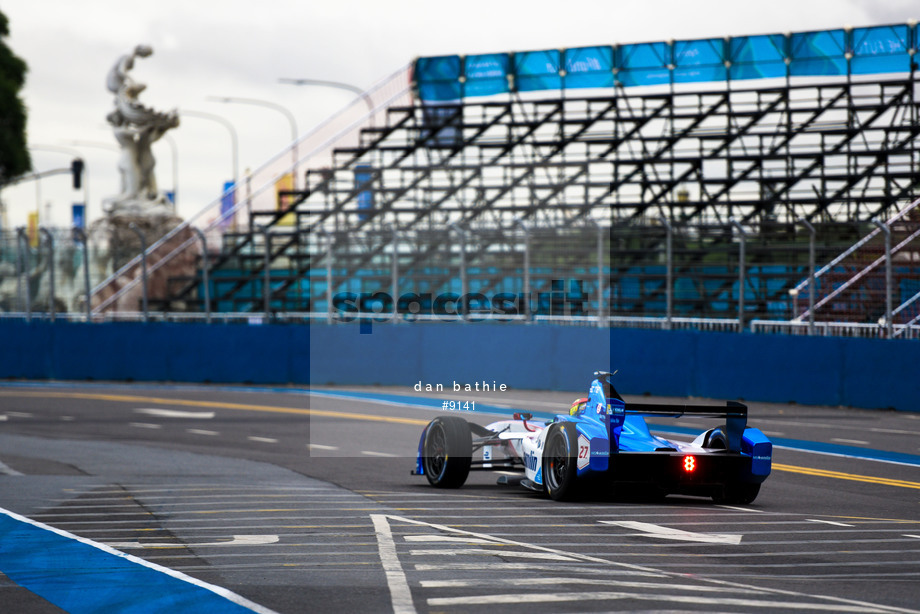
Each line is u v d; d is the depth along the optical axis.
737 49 99.69
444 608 16.72
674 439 44.31
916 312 70.88
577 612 16.36
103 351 86.88
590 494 29.08
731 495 28.92
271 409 62.34
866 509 28.66
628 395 67.94
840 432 48.78
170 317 90.50
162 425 54.44
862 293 72.88
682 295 87.25
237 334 82.25
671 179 96.88
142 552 22.03
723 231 88.31
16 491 32.12
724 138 96.88
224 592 18.05
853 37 96.31
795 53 98.00
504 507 28.22
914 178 89.25
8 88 143.88
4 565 20.73
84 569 20.30
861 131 93.38
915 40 94.50
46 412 61.69
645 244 89.62
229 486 33.03
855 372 59.69
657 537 23.61
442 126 106.94
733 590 18.06
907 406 57.41
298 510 27.77
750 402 63.56
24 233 91.06
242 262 97.81
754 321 66.69
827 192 93.31
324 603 17.16
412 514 27.02
